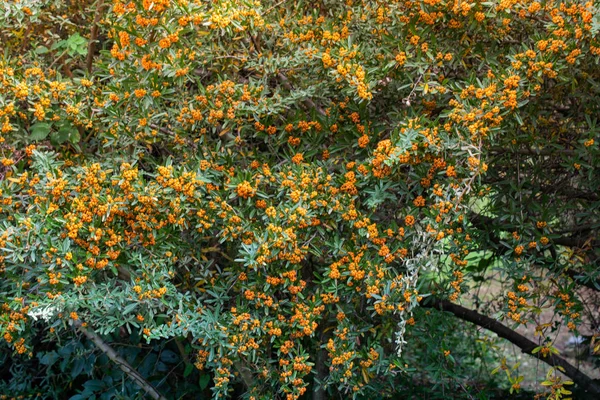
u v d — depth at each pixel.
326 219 2.73
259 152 2.97
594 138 2.74
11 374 3.81
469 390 3.40
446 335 3.40
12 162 2.65
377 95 2.92
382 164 2.56
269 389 2.94
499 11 2.53
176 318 2.66
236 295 2.97
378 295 2.65
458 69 2.89
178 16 2.49
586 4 2.41
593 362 3.93
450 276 2.81
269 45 2.98
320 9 3.10
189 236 2.92
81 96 2.82
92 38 3.03
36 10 2.90
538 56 2.48
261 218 2.78
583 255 2.91
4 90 2.66
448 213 2.51
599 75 2.72
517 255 2.84
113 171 2.76
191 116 2.73
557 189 3.03
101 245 2.66
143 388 3.33
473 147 2.42
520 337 3.62
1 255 2.57
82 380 3.74
